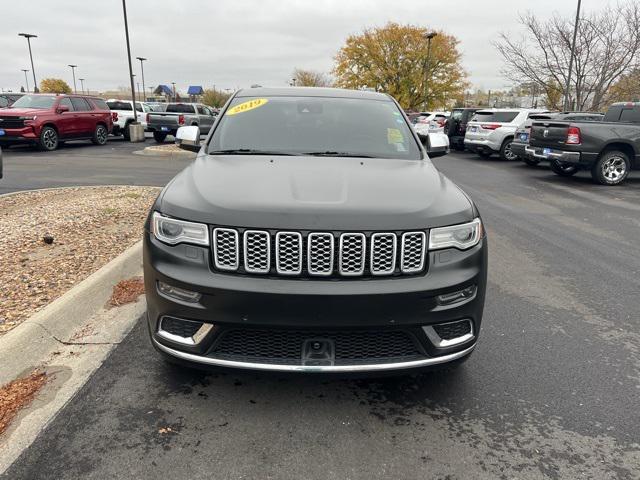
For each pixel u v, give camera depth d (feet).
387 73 168.55
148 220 9.43
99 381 10.13
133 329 12.29
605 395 10.12
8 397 9.50
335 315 8.32
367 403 9.69
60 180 35.53
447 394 10.03
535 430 8.98
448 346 8.95
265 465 7.97
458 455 8.31
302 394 9.92
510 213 28.09
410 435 8.79
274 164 11.31
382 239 8.57
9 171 39.91
